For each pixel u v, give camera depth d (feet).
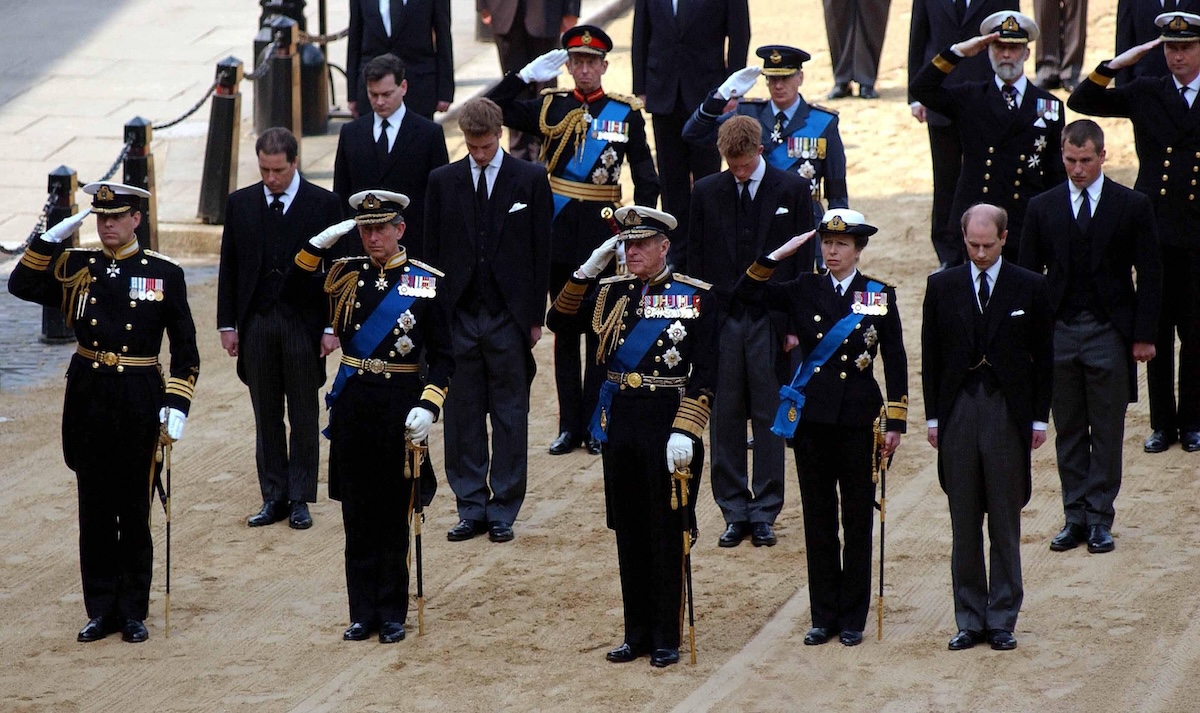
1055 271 116.47
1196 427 132.98
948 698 93.86
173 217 205.16
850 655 100.48
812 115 134.41
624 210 99.14
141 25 280.92
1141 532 118.11
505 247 121.90
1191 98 128.47
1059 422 116.88
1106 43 246.88
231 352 125.59
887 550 117.70
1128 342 115.34
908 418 143.64
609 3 289.53
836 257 101.81
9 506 129.59
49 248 104.88
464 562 118.21
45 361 164.14
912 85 139.64
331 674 100.01
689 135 134.31
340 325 105.70
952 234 152.15
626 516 100.22
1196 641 100.12
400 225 105.91
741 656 101.04
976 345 99.96
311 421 125.49
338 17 278.87
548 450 140.56
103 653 103.81
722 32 163.02
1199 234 128.47
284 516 127.54
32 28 278.46
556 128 135.54
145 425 104.73
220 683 99.04
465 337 121.90
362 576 106.22
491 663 100.99
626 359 99.81
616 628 106.22
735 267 120.98
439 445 142.10
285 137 122.52
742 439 120.88
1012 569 100.53
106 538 106.42
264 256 123.44
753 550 119.03
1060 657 98.84
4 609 111.24
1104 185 116.16
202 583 115.14
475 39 279.08
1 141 229.66
